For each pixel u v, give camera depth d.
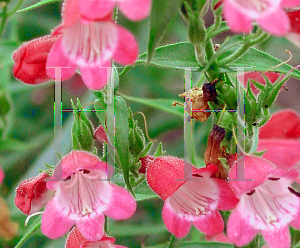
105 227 0.35
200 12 0.32
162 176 0.33
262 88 0.33
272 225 0.33
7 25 0.46
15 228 0.42
